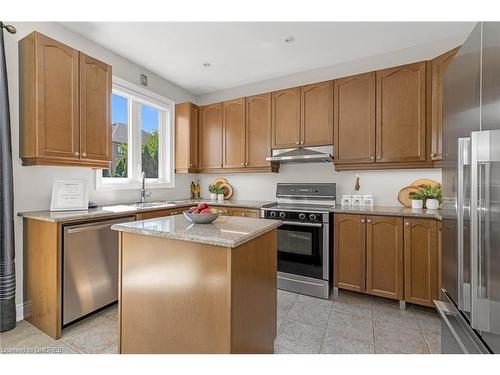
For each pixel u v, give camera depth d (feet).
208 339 4.22
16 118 6.82
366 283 8.13
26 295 6.86
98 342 5.98
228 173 13.30
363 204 9.58
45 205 7.48
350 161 9.35
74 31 8.21
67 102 7.12
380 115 8.86
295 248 9.07
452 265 4.43
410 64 8.43
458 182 3.84
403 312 7.53
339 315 7.36
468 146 3.72
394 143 8.64
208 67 10.83
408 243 7.54
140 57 9.98
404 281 7.61
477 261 3.34
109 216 7.39
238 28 8.14
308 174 11.25
